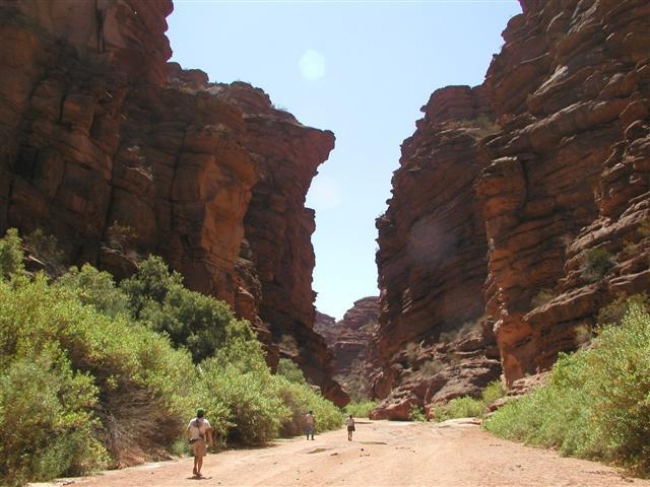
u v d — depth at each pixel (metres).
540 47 45.62
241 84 74.25
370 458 14.68
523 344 31.73
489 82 49.91
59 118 30.86
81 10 38.09
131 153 34.91
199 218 37.12
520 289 32.53
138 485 9.64
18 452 9.55
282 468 12.58
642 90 28.72
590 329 23.55
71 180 30.30
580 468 10.74
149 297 29.81
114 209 32.78
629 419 10.73
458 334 52.97
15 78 29.88
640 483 8.66
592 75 32.84
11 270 21.45
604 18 33.94
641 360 10.88
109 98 33.44
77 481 9.91
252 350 29.69
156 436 15.26
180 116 41.22
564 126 33.22
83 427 11.70
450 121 70.88
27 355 11.68
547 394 18.69
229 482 10.14
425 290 61.25
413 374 54.75
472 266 56.16
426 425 35.19
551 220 32.19
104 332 15.20
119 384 14.77
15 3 34.53
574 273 25.89
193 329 29.12
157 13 45.69
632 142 26.42
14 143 28.62
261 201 61.94
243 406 20.42
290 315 60.81
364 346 111.69
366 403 67.00
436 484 9.16
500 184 34.66
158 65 45.03
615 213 25.89
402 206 70.31
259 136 65.81
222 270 38.56
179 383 18.00
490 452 15.16
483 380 45.06
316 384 55.81
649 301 21.14
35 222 27.50
